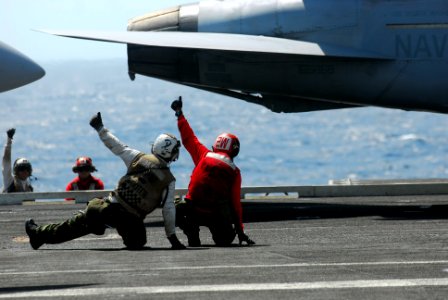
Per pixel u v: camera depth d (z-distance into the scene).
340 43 36.25
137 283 18.83
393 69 36.12
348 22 36.16
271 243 26.55
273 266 20.84
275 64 37.34
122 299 17.22
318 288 18.02
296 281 18.77
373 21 36.06
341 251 23.67
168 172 24.70
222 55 37.75
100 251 24.77
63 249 25.94
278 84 37.75
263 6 37.44
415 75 36.00
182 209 26.17
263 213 35.53
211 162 26.11
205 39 35.53
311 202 39.44
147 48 38.56
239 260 22.00
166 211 24.69
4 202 40.06
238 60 37.66
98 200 24.83
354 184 45.88
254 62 37.47
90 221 24.61
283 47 35.31
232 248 25.06
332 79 36.94
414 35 35.84
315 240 26.94
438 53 35.75
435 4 35.94
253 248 24.92
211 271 20.23
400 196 41.41
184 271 20.33
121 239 28.44
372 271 19.94
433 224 30.53
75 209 38.09
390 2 36.12
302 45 35.97
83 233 24.64
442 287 17.98
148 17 39.31
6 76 21.41
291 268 20.52
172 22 38.62
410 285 18.20
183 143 27.64
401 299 16.94
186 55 38.31
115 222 24.75
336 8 36.34
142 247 25.19
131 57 38.81
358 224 31.16
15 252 25.36
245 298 17.16
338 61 36.62
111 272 20.45
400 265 20.77
